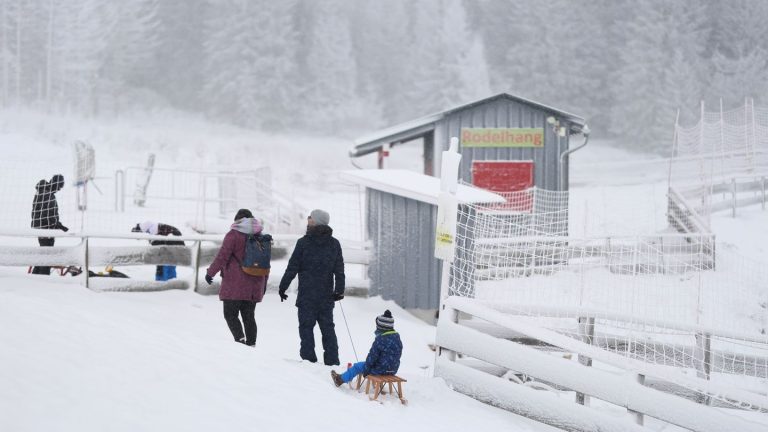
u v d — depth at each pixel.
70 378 9.20
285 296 14.28
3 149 71.81
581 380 12.77
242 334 14.41
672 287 26.73
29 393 8.49
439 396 13.21
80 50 124.44
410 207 22.16
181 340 12.36
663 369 12.34
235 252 14.40
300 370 12.49
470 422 11.93
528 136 33.78
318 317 14.23
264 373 11.56
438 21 154.00
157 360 10.68
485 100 33.31
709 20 144.38
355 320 19.69
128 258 18.39
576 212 45.59
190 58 144.50
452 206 14.62
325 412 10.45
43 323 11.16
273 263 23.88
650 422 15.49
